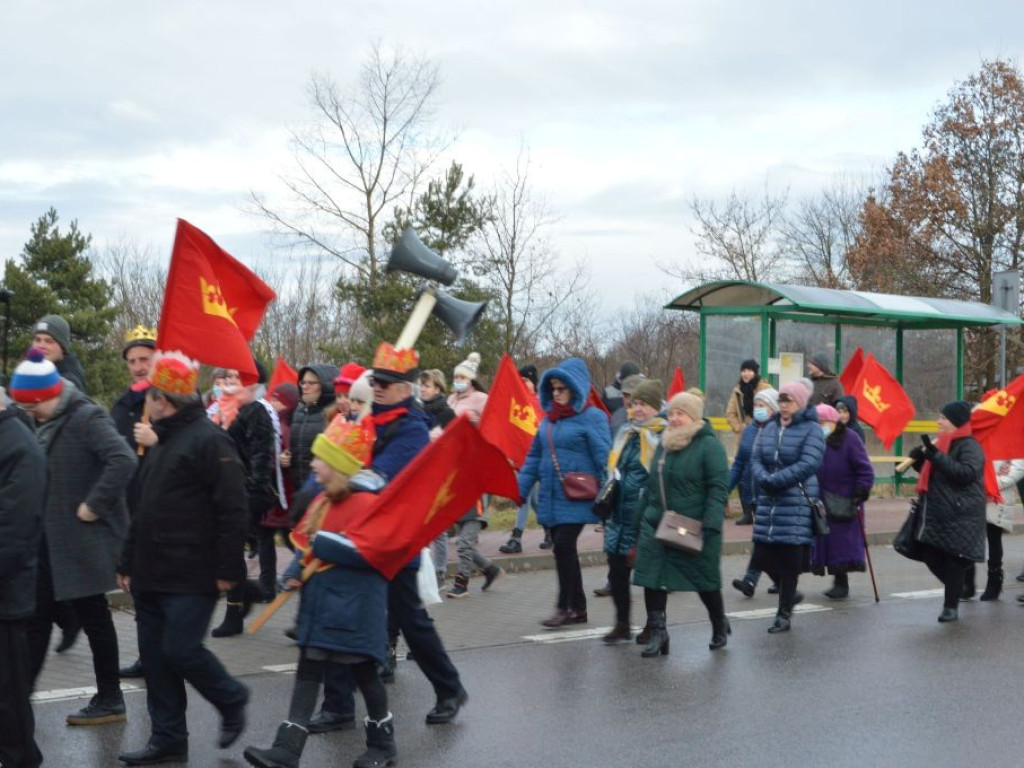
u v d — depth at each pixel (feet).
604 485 29.68
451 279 21.08
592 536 47.65
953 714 22.93
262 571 30.99
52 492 20.49
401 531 18.56
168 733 19.44
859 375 55.77
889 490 67.67
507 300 112.88
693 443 27.86
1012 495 36.68
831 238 156.46
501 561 40.78
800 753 20.33
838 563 35.09
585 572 41.39
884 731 21.72
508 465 19.75
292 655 27.63
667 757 20.07
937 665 27.22
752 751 20.43
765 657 27.99
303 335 157.17
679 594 36.86
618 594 29.55
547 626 31.40
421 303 21.16
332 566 18.65
